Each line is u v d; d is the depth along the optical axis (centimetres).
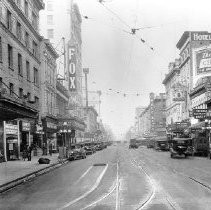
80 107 9725
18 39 4281
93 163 3675
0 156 3591
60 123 6356
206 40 7100
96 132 13200
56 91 6594
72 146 5891
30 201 1377
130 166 3117
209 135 4794
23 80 4512
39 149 5262
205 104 6147
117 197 1395
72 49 8362
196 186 1681
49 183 1991
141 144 13138
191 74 7081
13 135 4069
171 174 2298
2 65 3700
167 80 9900
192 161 3700
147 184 1795
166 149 7469
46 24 9462
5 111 2344
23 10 4653
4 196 1551
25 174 2398
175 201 1273
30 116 2761
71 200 1355
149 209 1130
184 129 5794
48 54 5962
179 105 8331
